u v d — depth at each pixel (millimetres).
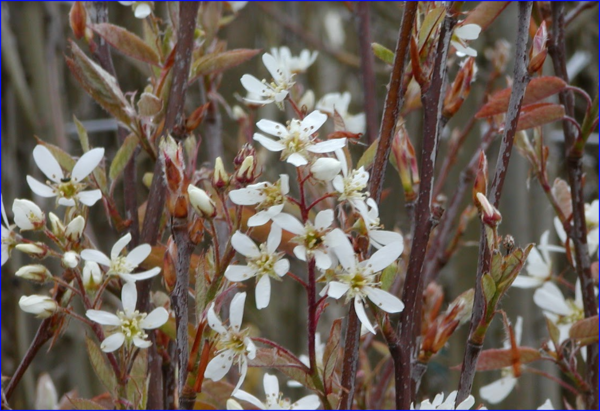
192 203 806
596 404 977
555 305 1033
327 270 822
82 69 934
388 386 1082
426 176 849
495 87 1248
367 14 1151
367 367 1050
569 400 1477
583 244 996
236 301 804
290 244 905
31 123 1574
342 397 836
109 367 893
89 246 898
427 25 843
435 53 861
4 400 881
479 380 1229
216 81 1141
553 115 939
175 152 822
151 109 927
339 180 802
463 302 896
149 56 967
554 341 968
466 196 1281
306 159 807
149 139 947
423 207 849
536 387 1244
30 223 856
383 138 840
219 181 813
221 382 961
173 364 954
